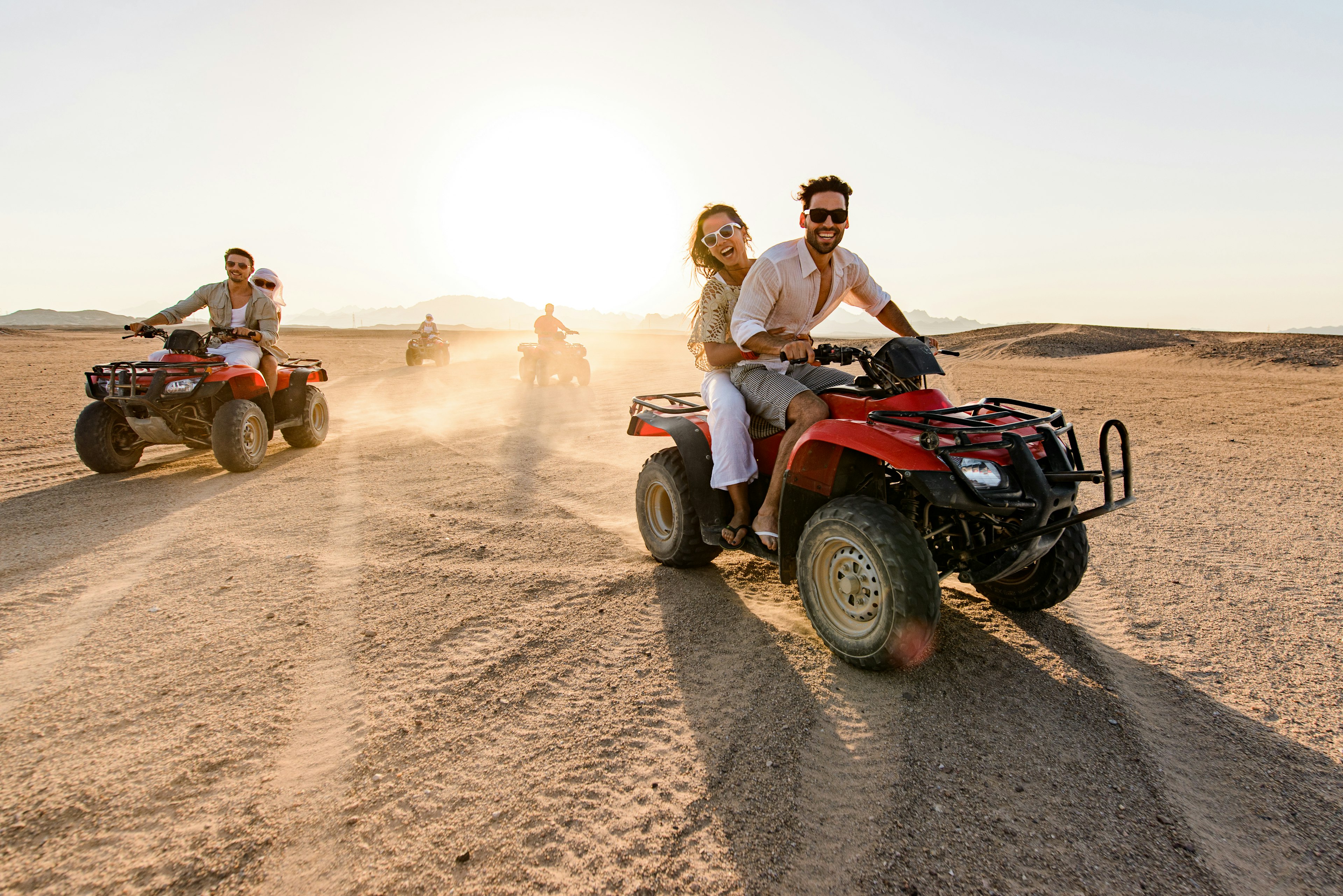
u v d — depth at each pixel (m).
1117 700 3.08
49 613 4.01
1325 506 6.22
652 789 2.52
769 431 4.00
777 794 2.49
